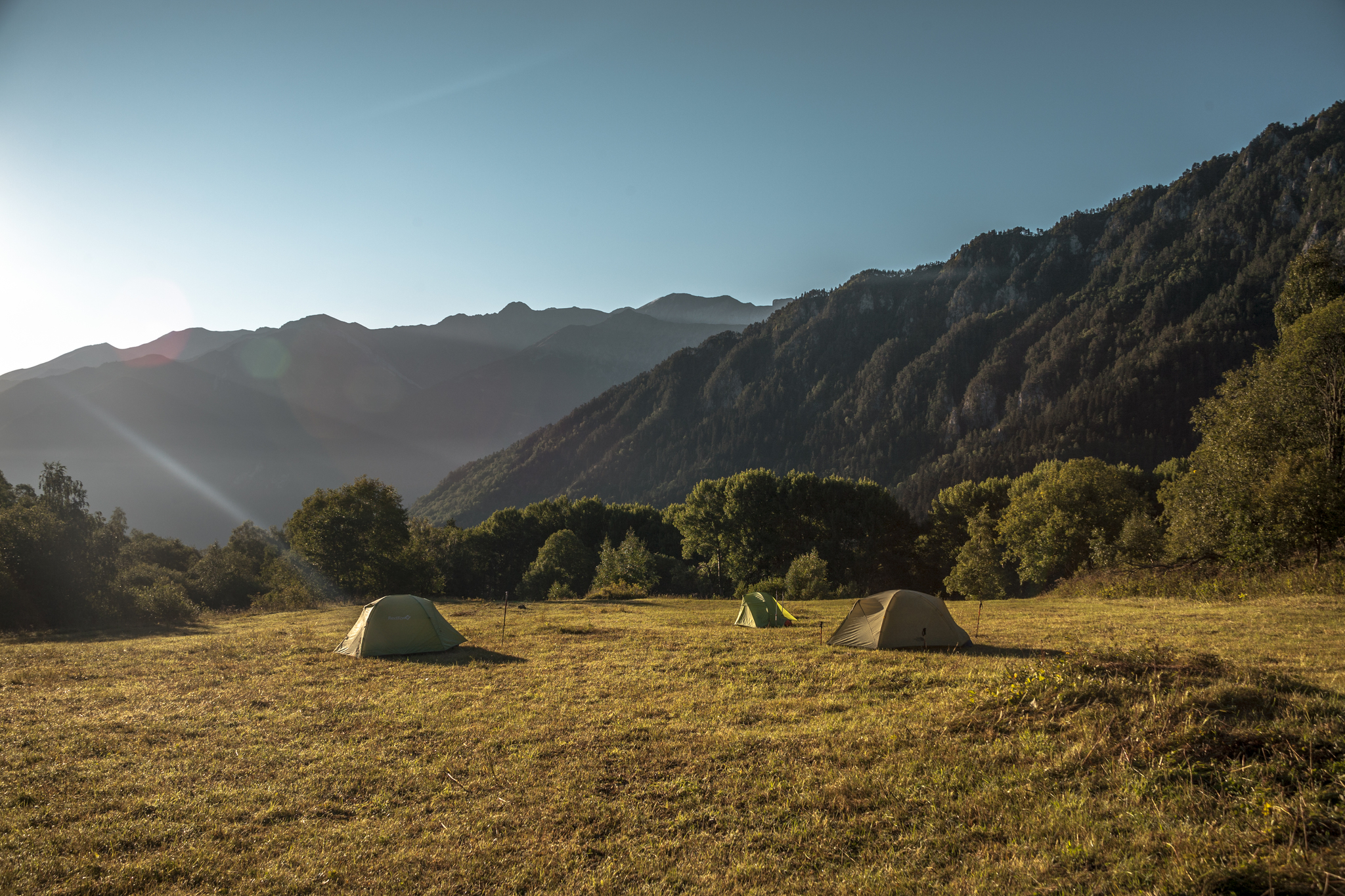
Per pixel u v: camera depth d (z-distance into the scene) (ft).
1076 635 54.08
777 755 28.58
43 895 19.13
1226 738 23.06
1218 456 98.89
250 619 108.27
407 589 187.01
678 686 43.68
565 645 64.13
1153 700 27.07
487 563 294.87
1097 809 20.95
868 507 240.53
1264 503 83.20
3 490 132.16
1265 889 15.29
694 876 19.53
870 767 26.71
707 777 26.76
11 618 89.51
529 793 25.90
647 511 304.71
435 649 59.98
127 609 103.04
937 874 18.71
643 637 68.44
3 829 23.29
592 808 24.44
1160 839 18.61
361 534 186.19
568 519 295.69
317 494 191.21
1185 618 59.31
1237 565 87.25
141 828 23.38
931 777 24.97
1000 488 248.93
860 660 48.91
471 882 19.75
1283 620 52.75
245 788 27.17
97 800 25.84
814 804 23.70
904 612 54.70
